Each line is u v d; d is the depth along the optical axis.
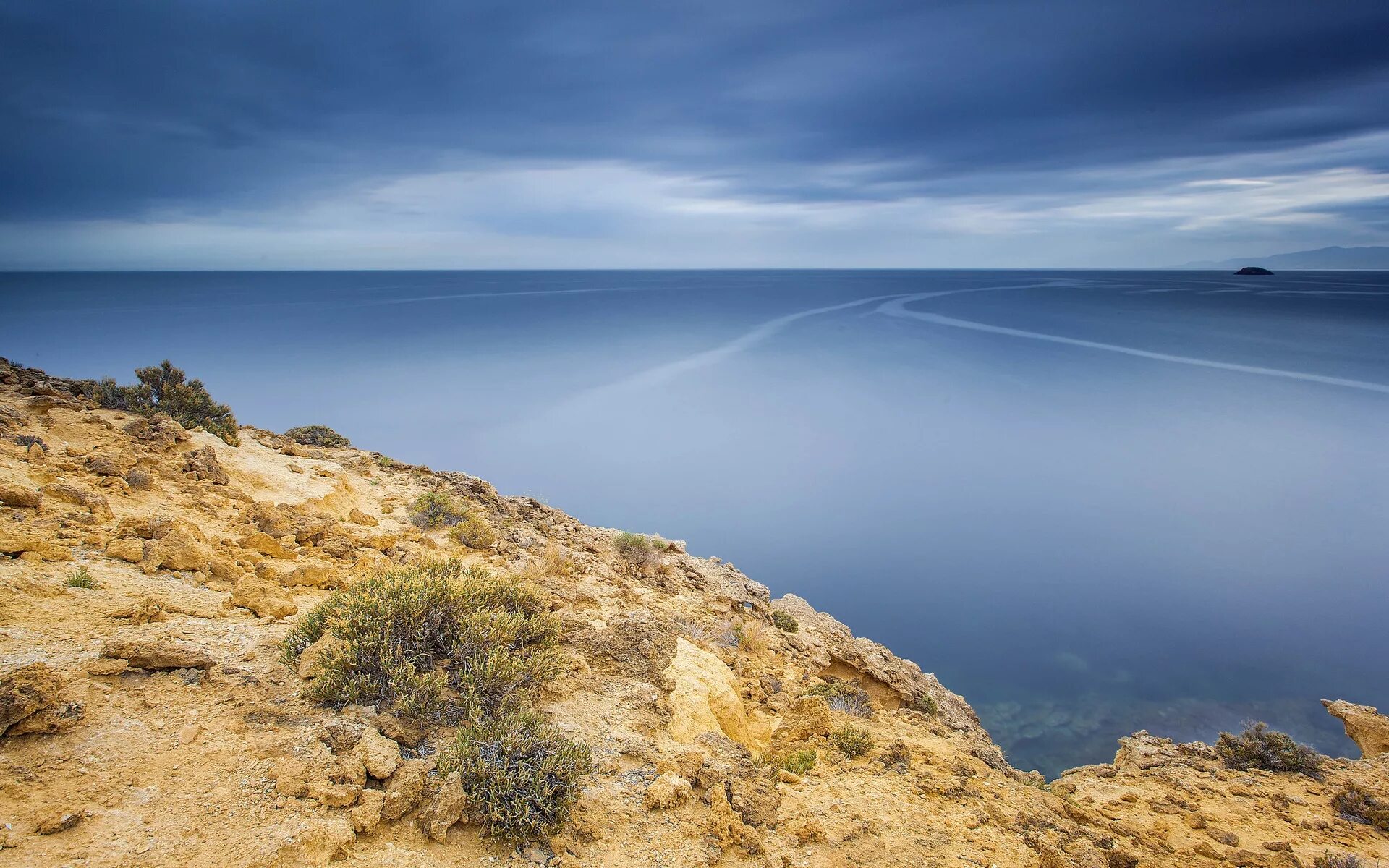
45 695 5.13
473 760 6.00
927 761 9.70
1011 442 141.00
